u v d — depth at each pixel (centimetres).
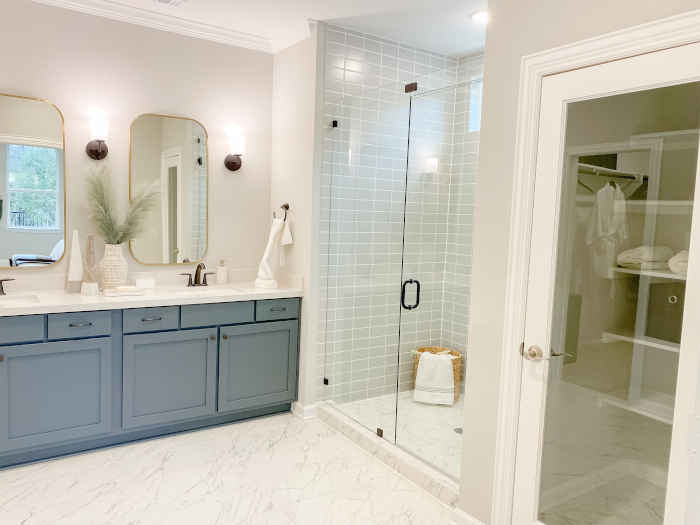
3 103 282
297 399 350
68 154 302
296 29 328
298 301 341
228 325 314
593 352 187
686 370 161
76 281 299
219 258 360
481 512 223
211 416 317
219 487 255
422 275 291
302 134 336
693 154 157
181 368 300
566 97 188
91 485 252
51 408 263
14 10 280
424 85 372
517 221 203
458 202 273
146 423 292
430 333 289
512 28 204
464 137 267
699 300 156
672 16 156
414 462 274
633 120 171
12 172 287
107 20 307
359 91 341
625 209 175
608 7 172
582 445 192
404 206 298
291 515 235
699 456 101
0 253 287
